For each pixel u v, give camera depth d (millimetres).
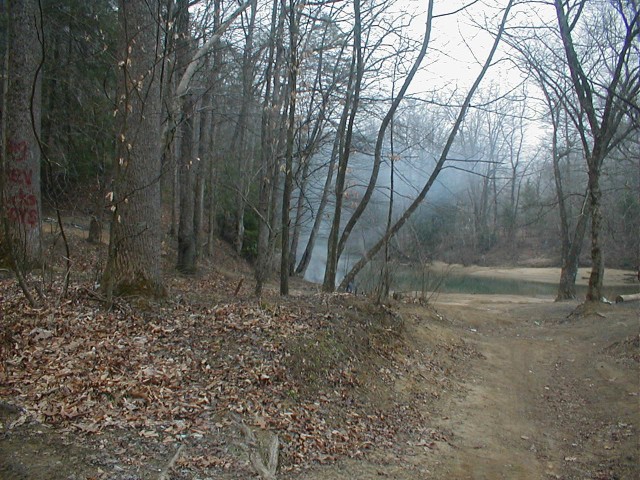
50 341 6289
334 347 7969
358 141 16281
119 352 6324
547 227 44625
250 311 8445
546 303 20578
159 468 4312
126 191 7930
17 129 9883
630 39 14352
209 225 23219
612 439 6492
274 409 5918
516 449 6414
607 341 11641
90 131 14727
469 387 8883
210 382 6094
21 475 3885
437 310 15500
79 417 4859
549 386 9062
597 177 16156
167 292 8633
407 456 5801
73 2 14234
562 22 15289
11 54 9938
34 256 9984
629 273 35219
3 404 4715
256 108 21125
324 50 12766
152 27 8156
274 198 14930
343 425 6199
